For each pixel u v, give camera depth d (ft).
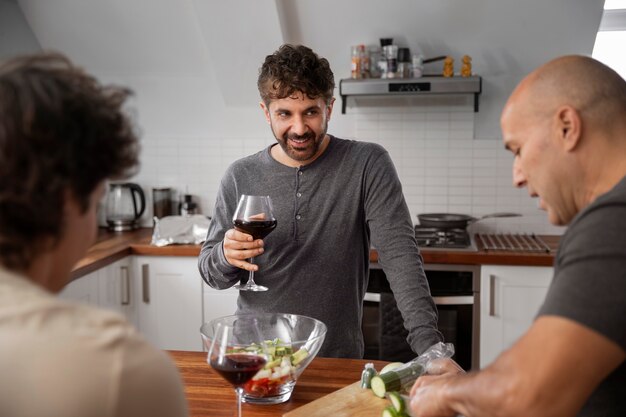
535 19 11.12
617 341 2.86
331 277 6.47
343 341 6.47
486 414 3.18
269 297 6.52
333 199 6.52
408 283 5.96
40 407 2.15
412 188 12.49
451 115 12.19
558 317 2.92
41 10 11.92
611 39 12.00
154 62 12.62
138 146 2.73
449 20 11.28
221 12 11.00
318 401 4.58
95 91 2.55
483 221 12.41
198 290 11.12
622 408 3.32
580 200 3.49
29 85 2.35
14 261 2.38
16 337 2.21
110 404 2.20
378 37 11.70
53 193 2.34
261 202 5.82
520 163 3.62
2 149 2.25
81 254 2.64
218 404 4.65
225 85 12.24
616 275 2.88
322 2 11.18
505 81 11.94
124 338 2.35
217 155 12.97
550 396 2.92
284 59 6.09
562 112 3.36
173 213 13.16
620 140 3.34
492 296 10.30
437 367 4.77
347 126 12.49
